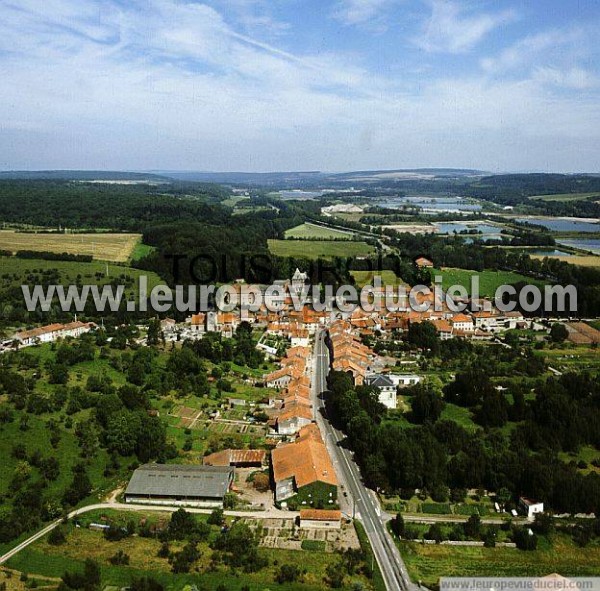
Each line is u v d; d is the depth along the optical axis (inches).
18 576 5216.5
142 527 5979.3
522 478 6579.7
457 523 6190.9
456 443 7519.7
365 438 7485.2
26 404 7726.4
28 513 6058.1
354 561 5506.9
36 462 6791.3
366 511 6397.6
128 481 6899.6
